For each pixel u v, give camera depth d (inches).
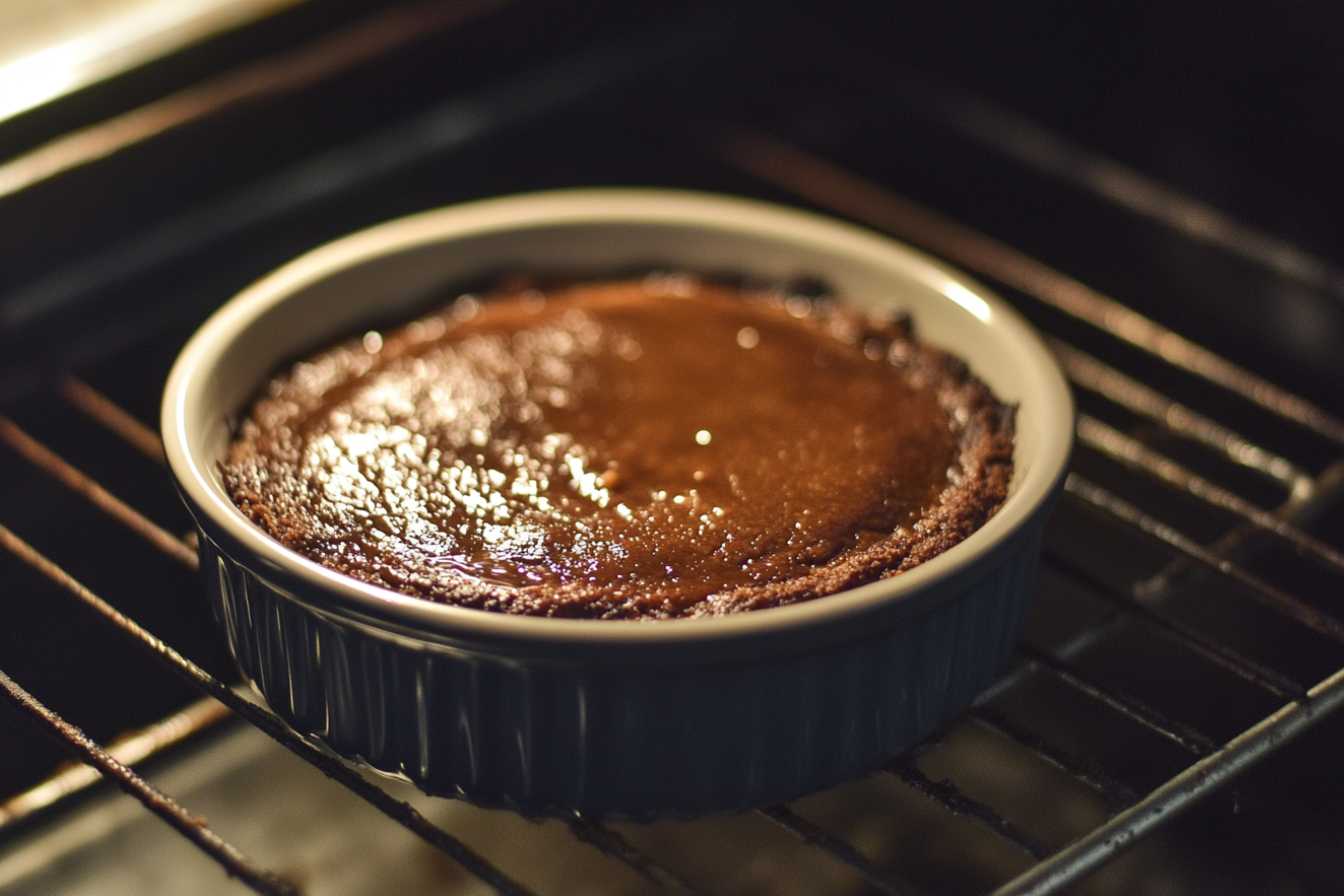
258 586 20.3
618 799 20.1
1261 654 25.2
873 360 23.3
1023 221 29.4
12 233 25.4
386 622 19.6
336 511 21.5
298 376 23.0
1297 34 27.0
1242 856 23.6
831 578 20.9
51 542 25.9
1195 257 28.3
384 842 23.6
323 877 23.3
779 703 19.9
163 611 25.7
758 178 30.0
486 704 19.8
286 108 26.8
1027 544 20.7
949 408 22.7
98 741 25.0
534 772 20.0
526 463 22.1
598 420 22.6
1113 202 27.6
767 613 19.6
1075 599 25.2
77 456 26.4
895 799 24.2
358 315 23.5
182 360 22.0
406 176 28.5
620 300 24.1
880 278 23.8
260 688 20.9
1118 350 27.9
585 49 29.0
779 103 30.3
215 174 26.7
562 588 20.8
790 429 22.5
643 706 19.7
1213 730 24.8
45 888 23.0
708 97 30.2
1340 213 27.4
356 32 26.7
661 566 21.1
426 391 22.9
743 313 24.0
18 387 25.1
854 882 23.6
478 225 24.0
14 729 24.9
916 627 20.1
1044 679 25.0
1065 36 28.6
